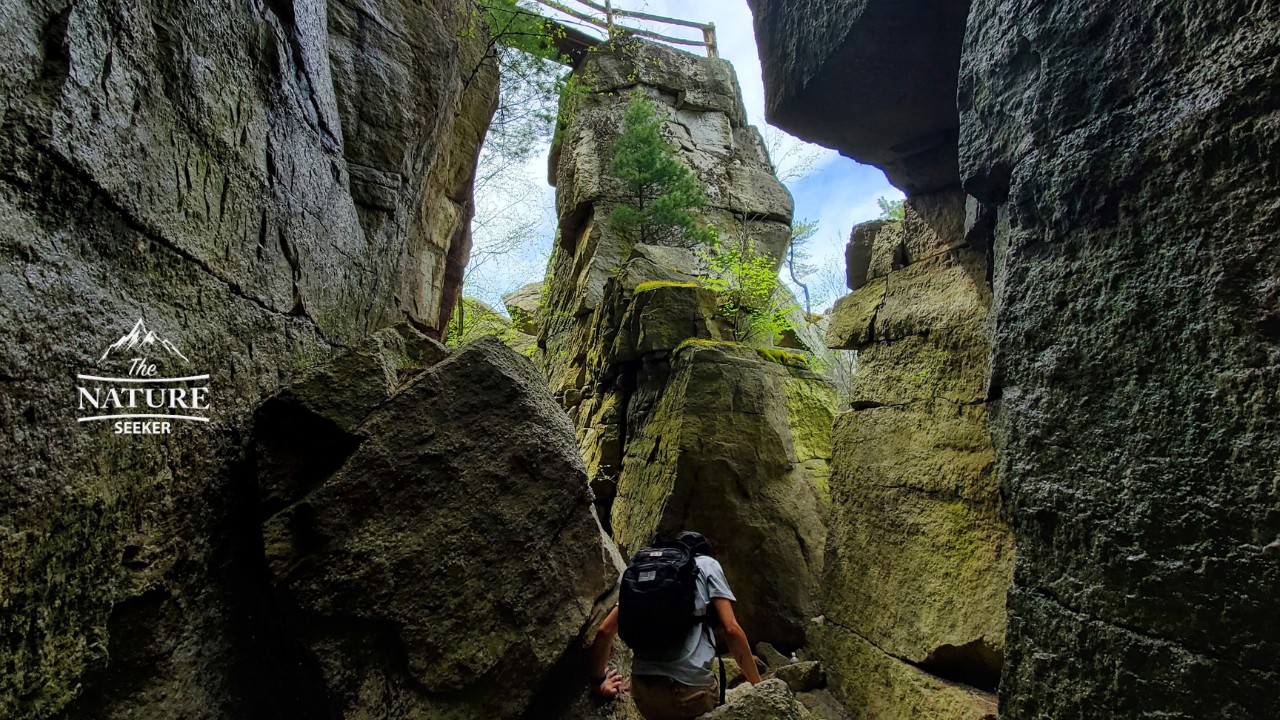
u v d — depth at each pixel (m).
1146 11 2.41
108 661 1.86
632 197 13.95
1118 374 2.40
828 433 8.97
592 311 12.38
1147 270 2.33
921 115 4.87
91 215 1.75
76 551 1.70
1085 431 2.50
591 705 2.79
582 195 14.01
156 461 2.03
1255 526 1.92
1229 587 1.97
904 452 5.02
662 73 15.88
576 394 11.34
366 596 2.30
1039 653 2.61
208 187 2.37
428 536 2.46
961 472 4.42
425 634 2.36
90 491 1.73
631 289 9.91
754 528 6.80
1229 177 2.09
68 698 1.69
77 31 1.67
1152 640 2.18
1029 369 2.80
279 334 2.96
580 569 2.79
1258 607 1.89
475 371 2.75
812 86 4.75
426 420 2.59
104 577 1.81
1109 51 2.54
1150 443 2.25
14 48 1.48
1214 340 2.08
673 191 12.82
